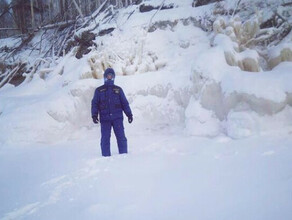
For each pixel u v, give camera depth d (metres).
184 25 9.62
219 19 7.49
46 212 2.44
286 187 2.22
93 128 6.97
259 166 2.89
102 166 3.78
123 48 8.88
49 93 8.59
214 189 2.44
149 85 6.96
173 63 8.04
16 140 6.35
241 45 6.93
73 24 14.41
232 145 4.04
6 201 2.89
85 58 10.05
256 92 4.56
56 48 13.57
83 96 7.18
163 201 2.32
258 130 4.39
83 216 2.22
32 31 15.23
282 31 7.45
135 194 2.57
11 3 17.78
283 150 3.38
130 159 4.01
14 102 7.93
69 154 4.98
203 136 5.10
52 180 3.43
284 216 1.78
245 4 8.83
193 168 3.18
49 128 6.58
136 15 11.17
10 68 13.48
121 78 7.54
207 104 5.34
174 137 5.49
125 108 4.92
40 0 17.78
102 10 14.20
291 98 4.47
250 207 1.98
